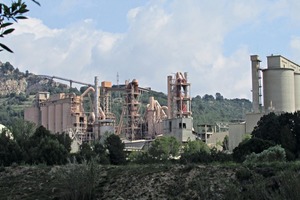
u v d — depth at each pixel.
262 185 47.97
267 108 177.88
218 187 59.38
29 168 78.00
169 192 62.38
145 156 121.50
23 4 10.86
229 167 64.94
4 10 10.79
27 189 69.81
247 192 47.66
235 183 57.97
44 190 68.00
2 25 10.81
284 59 187.00
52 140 103.19
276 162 65.69
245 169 61.69
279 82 180.88
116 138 122.56
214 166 66.31
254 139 98.56
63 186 64.44
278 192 44.12
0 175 77.19
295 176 42.97
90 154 104.69
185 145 172.00
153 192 63.09
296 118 123.19
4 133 110.19
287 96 181.00
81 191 62.62
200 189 57.62
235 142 177.38
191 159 94.44
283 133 117.31
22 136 127.94
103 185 66.25
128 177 67.69
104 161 105.19
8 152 94.00
